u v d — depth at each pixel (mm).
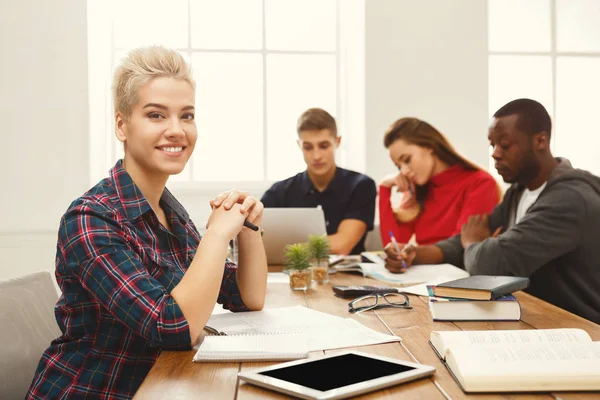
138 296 1123
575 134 3906
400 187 3496
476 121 3809
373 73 3748
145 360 1221
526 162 2377
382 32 3748
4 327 1411
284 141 3863
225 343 1136
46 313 1564
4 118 3566
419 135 3434
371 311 1540
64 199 3615
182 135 1289
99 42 3682
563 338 1007
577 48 3875
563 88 3883
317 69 3857
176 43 3768
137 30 3734
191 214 3707
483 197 3320
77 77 3607
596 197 2193
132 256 1179
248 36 3812
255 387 930
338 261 2400
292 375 938
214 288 1157
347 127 3869
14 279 1529
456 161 3420
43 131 3596
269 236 2430
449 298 1425
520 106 2369
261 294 1524
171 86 1281
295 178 3531
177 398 892
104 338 1220
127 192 1285
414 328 1332
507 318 1402
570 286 2213
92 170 3674
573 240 2154
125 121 1303
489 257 2189
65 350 1239
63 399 1195
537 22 3844
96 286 1142
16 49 3570
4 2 3561
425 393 878
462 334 1043
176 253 1377
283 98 3852
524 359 917
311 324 1355
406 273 2152
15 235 3553
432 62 3777
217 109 3811
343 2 3838
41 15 3580
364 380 910
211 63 3795
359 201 3400
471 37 3787
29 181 3590
